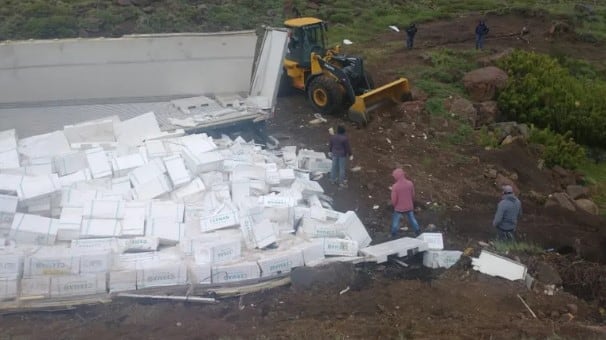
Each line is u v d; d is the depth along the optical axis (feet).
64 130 39.37
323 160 42.80
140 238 31.01
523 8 94.63
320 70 54.03
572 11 97.25
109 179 35.22
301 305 29.22
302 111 55.06
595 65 76.33
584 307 30.71
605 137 59.98
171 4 77.56
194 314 28.27
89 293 28.73
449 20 92.27
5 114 43.06
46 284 28.30
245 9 80.33
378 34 82.79
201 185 34.91
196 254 30.19
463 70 66.33
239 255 30.73
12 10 71.51
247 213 32.40
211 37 45.16
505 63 64.75
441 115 55.11
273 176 36.73
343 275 31.12
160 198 34.42
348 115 52.70
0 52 41.70
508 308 29.86
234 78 46.80
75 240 30.63
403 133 50.80
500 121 59.82
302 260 31.37
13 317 27.96
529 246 35.96
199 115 44.27
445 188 43.45
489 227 37.99
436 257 33.47
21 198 31.58
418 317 28.66
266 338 26.07
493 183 45.37
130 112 45.37
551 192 47.32
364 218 38.27
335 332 26.76
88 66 43.65
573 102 60.49
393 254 32.96
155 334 26.53
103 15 71.61
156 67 44.98
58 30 68.13
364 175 43.42
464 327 27.68
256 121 45.27
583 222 41.34
